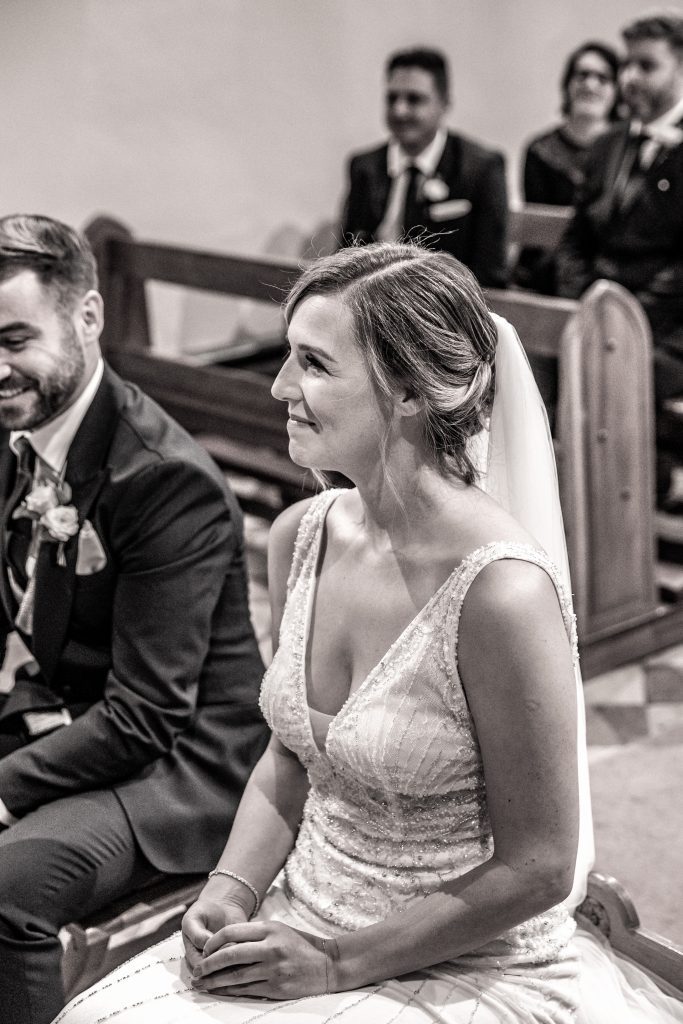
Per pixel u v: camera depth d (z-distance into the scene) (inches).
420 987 58.1
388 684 58.1
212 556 79.9
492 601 54.8
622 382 140.1
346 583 62.3
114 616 79.8
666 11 174.2
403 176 192.7
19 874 73.5
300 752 63.2
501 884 55.7
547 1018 58.0
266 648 144.0
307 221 267.6
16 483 84.0
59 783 78.1
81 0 217.2
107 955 83.0
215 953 57.8
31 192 222.8
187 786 81.3
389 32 266.4
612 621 145.3
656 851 110.0
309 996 57.4
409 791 58.6
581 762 66.9
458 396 57.6
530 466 65.2
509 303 140.9
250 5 241.1
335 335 56.9
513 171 298.4
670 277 171.0
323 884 62.4
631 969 66.2
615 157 178.7
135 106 231.1
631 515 144.2
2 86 212.5
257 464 181.3
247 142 250.5
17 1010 74.1
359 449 58.7
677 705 137.4
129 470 78.5
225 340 253.3
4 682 116.9
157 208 241.6
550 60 290.8
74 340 79.4
